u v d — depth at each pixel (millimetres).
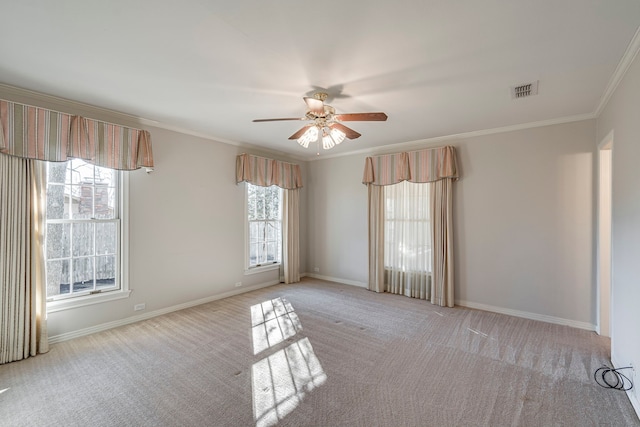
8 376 2447
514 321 3691
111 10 1691
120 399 2162
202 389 2283
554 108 3223
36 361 2691
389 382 2377
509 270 3939
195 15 1733
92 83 2639
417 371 2541
